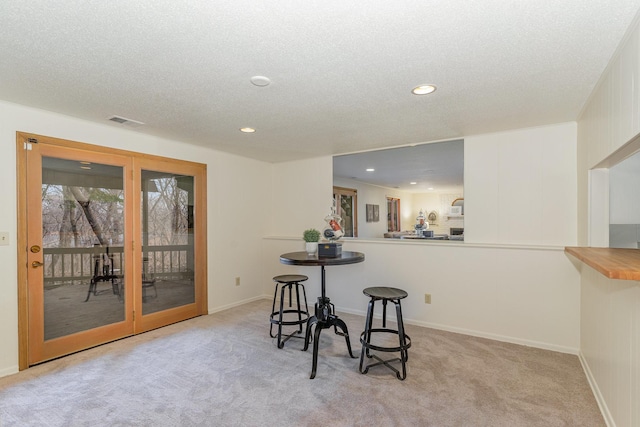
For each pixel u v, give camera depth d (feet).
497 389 7.81
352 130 11.21
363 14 4.83
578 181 9.96
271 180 17.52
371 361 9.37
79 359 9.52
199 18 4.93
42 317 9.31
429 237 22.99
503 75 6.92
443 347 10.42
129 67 6.56
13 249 8.79
